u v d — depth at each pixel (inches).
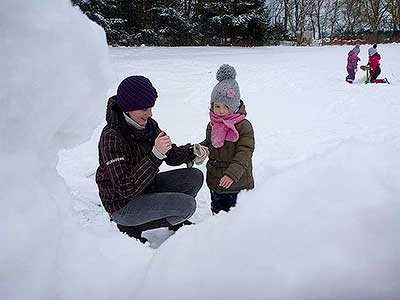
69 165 181.6
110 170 90.0
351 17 1656.0
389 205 29.4
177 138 240.4
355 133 243.9
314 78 440.1
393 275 26.4
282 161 191.3
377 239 27.8
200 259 31.1
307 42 1180.5
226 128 116.0
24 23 34.3
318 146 218.2
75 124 46.4
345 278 26.5
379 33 1342.3
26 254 32.8
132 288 33.9
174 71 442.3
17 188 34.7
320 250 27.9
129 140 94.7
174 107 306.8
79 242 39.3
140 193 98.0
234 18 915.4
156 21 880.3
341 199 30.9
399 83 443.8
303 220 30.1
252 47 888.9
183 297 29.5
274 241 29.5
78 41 38.9
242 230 31.3
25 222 33.7
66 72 37.6
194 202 99.8
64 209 42.7
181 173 110.1
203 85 383.9
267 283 27.5
